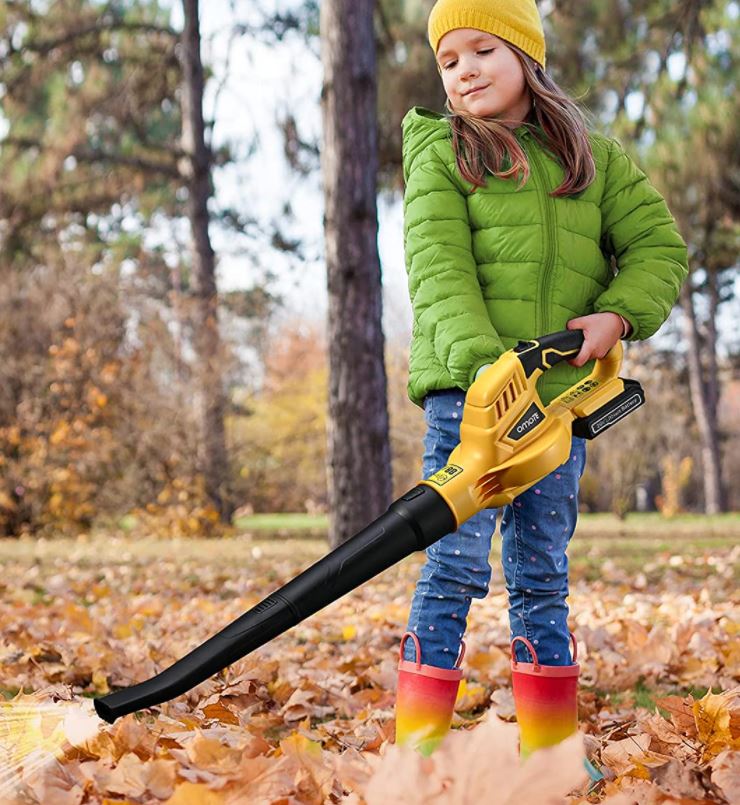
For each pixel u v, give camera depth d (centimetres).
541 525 203
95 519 1226
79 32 1440
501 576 685
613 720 263
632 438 1784
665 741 215
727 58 1228
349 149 759
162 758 180
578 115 212
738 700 233
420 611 201
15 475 1172
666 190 1379
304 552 911
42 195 1480
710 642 377
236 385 1312
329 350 765
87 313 1227
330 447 761
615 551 884
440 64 216
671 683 338
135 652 356
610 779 200
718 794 178
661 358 2616
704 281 2212
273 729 265
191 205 1371
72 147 1450
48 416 1211
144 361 1235
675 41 1172
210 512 1216
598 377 197
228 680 295
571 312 205
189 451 1228
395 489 1559
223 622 455
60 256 1269
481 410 175
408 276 206
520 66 210
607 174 216
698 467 2891
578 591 590
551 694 201
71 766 176
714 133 1251
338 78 761
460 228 204
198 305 1272
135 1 1471
